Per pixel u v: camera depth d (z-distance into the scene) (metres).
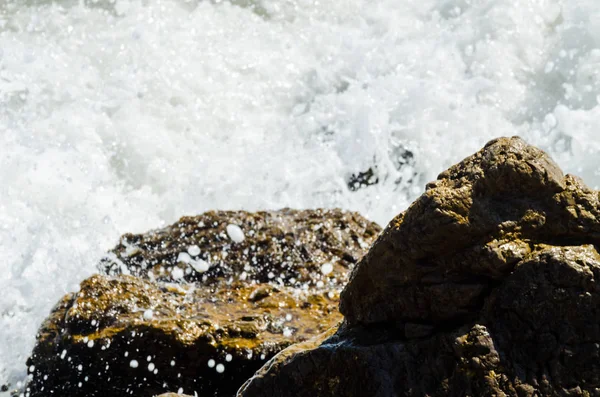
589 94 32.12
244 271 18.17
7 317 19.20
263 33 36.78
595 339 9.46
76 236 24.08
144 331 14.76
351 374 10.34
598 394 9.40
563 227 10.12
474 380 9.70
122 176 29.81
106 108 32.12
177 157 30.91
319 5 37.62
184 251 18.64
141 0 36.91
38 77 32.62
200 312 15.93
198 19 36.88
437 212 10.09
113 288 15.99
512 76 32.94
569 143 30.80
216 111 33.16
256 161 30.62
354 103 32.44
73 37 35.16
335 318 15.90
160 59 34.47
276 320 15.59
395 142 30.72
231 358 14.70
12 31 35.38
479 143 31.11
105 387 15.10
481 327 9.87
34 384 15.68
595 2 33.56
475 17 34.81
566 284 9.61
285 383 10.73
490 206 10.18
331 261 18.52
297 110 33.94
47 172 27.58
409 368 10.06
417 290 10.38
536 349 9.64
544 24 33.97
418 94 32.06
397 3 36.91
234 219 19.34
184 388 14.86
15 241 22.83
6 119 30.47
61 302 16.31
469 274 10.18
